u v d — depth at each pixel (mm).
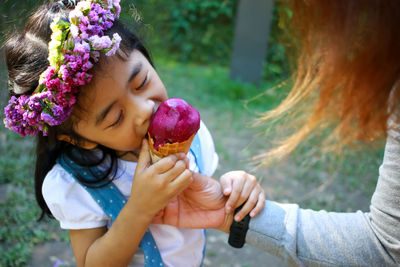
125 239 1235
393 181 1040
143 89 1229
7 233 2830
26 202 3162
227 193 1332
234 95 6719
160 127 1160
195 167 1594
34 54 1244
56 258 2695
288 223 1262
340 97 928
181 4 9992
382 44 753
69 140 1341
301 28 935
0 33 1410
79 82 1115
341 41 799
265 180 3992
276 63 7457
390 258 1102
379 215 1101
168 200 1202
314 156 4363
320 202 3564
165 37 9789
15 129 1245
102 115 1185
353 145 1033
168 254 1458
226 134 5129
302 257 1215
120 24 1372
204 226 1372
